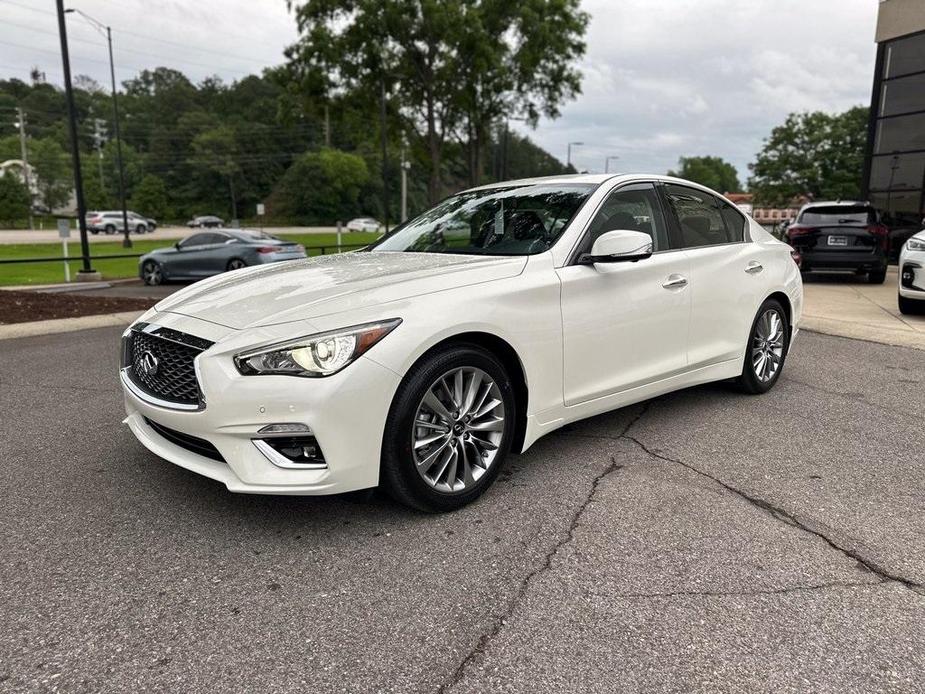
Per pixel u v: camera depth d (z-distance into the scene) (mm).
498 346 3162
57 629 2191
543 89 27328
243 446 2652
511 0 25141
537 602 2359
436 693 1920
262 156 105875
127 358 3281
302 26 25562
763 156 51938
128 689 1921
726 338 4480
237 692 1917
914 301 8531
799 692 1920
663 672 2004
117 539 2793
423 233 4207
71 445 3885
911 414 4500
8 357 6258
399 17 23906
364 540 2793
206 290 3398
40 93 119125
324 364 2605
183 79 133250
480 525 2928
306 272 3463
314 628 2213
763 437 4039
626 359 3742
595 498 3191
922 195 16828
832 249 12188
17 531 2854
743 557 2658
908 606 2330
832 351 6535
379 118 27703
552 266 3387
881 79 17719
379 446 2744
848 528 2900
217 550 2711
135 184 104125
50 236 46500
